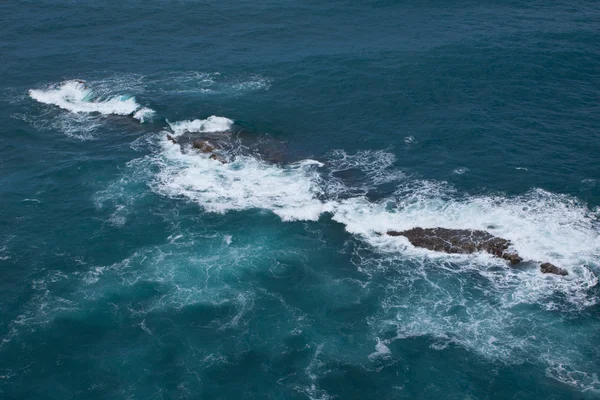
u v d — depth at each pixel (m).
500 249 90.69
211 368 74.56
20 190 104.25
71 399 70.38
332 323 80.88
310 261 90.69
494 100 127.81
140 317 81.19
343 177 107.81
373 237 94.88
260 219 98.25
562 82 133.25
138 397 70.94
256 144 117.19
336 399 70.94
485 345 77.75
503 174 106.69
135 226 96.56
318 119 124.75
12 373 73.19
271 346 77.56
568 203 99.56
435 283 86.88
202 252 91.75
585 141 114.44
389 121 123.00
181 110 127.25
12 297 83.38
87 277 87.06
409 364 75.31
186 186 105.69
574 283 85.88
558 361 75.44
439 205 99.94
